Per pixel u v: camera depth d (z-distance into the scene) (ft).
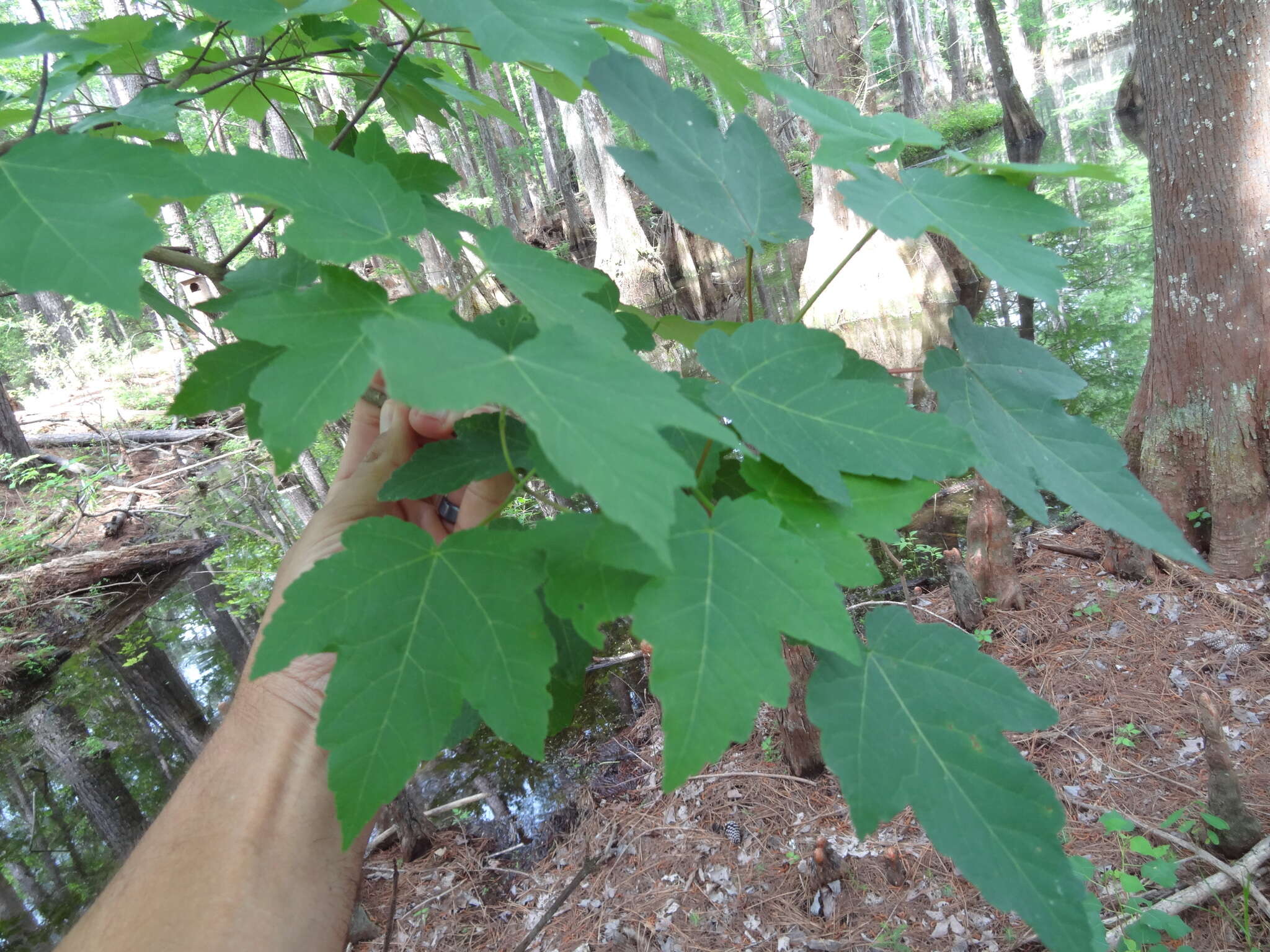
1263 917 9.71
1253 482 16.02
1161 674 14.46
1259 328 15.58
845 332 42.50
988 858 1.79
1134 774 12.58
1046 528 20.62
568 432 1.41
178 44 3.51
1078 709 14.20
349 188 1.99
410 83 4.01
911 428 2.10
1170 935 9.78
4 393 40.91
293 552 2.96
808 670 13.38
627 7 2.27
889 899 11.53
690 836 13.87
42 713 25.90
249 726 3.03
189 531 34.81
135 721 24.18
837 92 41.88
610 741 17.57
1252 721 12.89
